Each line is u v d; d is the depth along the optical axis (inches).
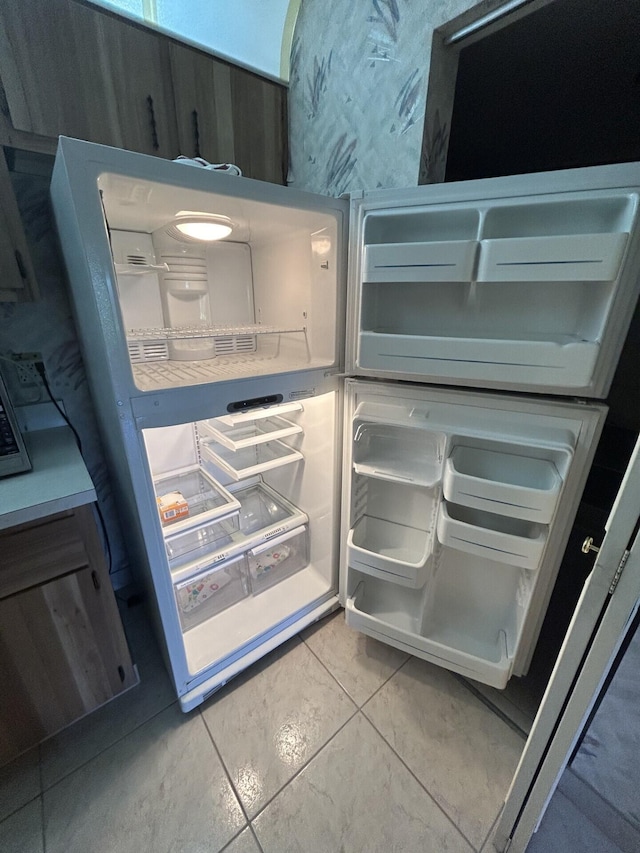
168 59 41.3
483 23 33.2
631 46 40.9
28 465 38.8
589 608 23.6
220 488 59.6
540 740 28.0
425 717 44.7
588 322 31.4
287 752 41.3
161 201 32.9
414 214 34.4
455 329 37.9
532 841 34.1
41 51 34.2
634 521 20.8
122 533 60.0
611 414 65.4
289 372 40.9
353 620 49.8
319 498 57.4
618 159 65.1
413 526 49.5
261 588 59.8
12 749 38.9
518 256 29.4
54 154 37.6
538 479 38.6
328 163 49.7
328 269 42.0
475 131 61.0
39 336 49.5
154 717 44.6
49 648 38.3
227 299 53.9
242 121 49.4
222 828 35.5
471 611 49.6
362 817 36.2
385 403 42.2
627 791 37.3
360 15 40.6
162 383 35.4
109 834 35.2
